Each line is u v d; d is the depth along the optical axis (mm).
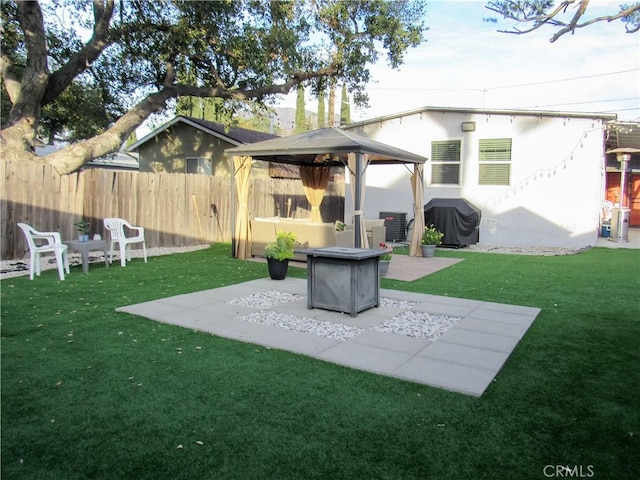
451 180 12953
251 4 11305
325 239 8875
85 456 2355
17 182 8297
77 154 9773
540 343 4254
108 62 12883
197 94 12281
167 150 17656
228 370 3533
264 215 13969
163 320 4891
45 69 10164
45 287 6371
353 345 4152
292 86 13781
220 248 11461
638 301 5910
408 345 4164
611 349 4078
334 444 2486
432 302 5875
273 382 3314
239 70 12344
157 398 3027
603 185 14672
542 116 11758
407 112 13188
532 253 10820
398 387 3248
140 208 10594
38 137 15070
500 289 6707
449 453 2406
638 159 16688
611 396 3104
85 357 3770
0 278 6934
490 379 3363
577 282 7199
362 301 5312
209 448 2436
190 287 6668
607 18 3881
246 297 6066
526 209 12133
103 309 5305
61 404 2924
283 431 2617
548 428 2670
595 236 11547
